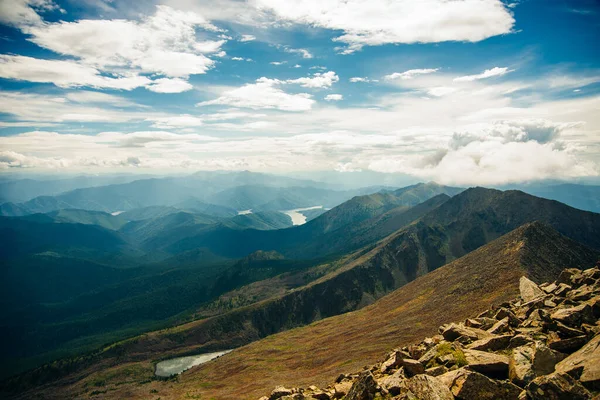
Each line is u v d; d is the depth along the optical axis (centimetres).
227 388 15775
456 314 11512
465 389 2353
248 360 19175
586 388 2062
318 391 3806
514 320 3647
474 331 3644
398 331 12775
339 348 14862
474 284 13475
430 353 3247
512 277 12312
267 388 12975
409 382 2691
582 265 14038
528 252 13862
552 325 3073
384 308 18188
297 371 14338
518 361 2567
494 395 2302
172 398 16712
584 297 3672
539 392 2119
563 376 2134
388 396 2739
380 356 10731
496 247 16000
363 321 17862
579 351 2416
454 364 2895
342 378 4175
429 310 13650
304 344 18900
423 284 17738
